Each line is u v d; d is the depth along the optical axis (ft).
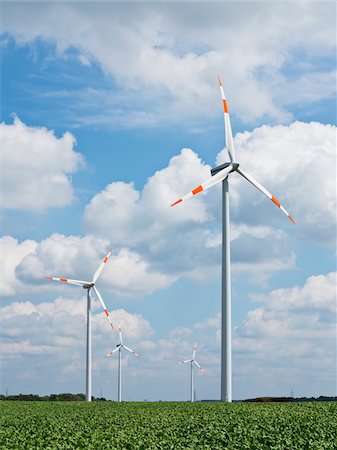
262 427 112.27
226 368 173.99
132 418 134.51
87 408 176.14
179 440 97.86
